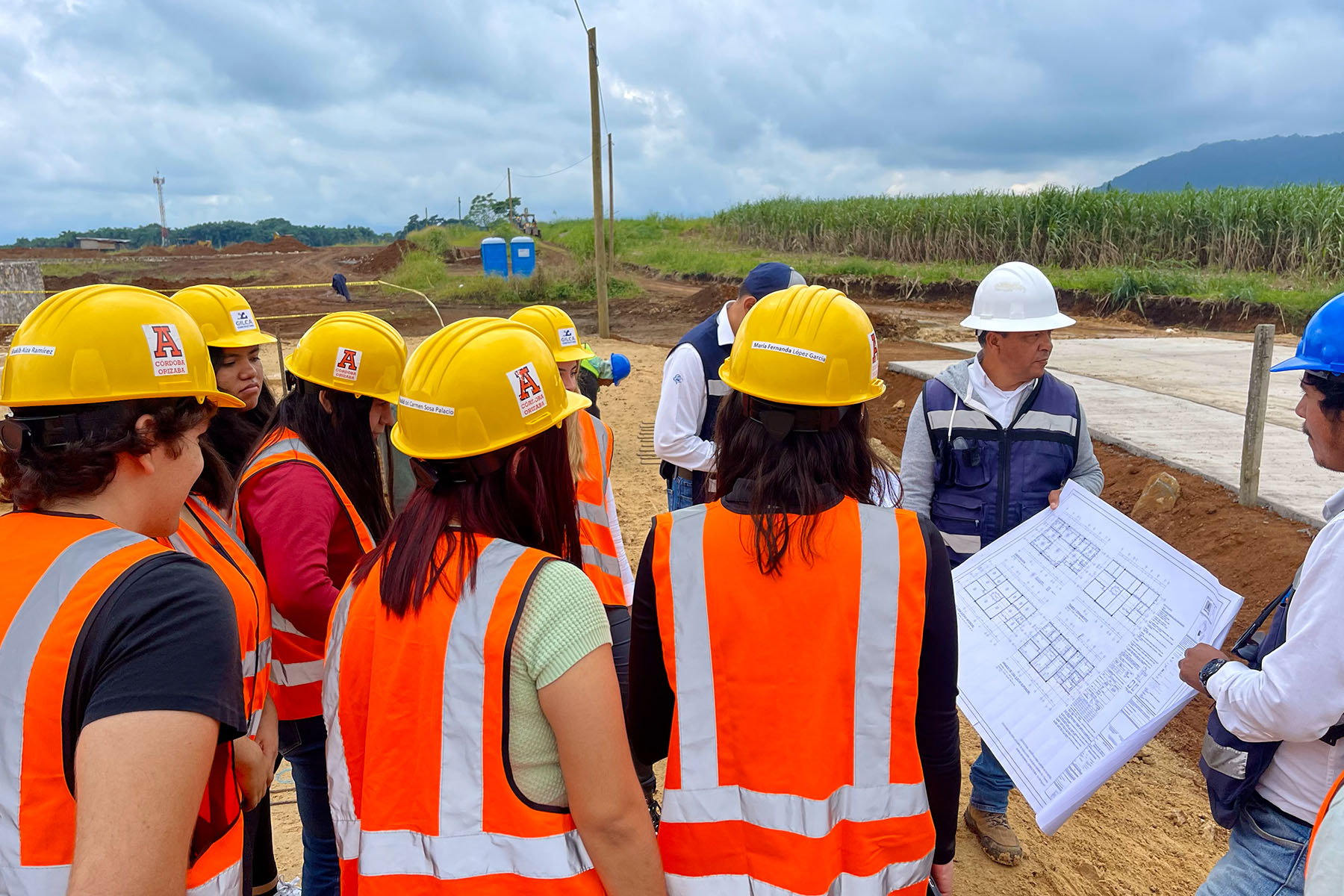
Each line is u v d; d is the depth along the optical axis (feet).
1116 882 9.37
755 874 4.57
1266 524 15.25
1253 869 5.45
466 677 4.10
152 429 3.98
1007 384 9.27
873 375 4.81
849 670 4.52
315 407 7.14
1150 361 32.89
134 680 3.36
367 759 4.31
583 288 83.35
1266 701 4.99
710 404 11.13
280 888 8.37
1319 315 5.42
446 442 4.37
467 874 4.07
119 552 3.65
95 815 3.17
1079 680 6.70
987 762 9.59
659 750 5.34
